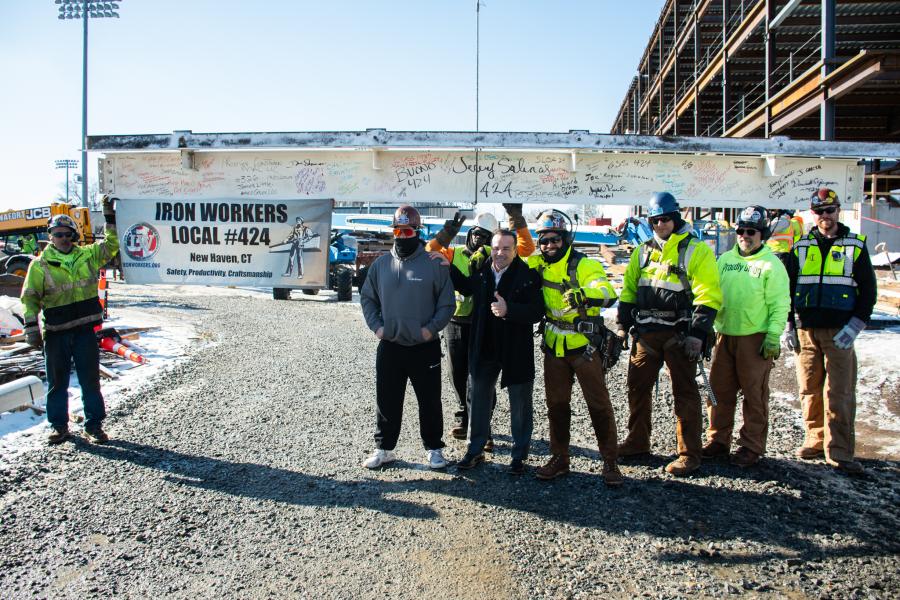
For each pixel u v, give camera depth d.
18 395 5.98
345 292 17.91
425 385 4.73
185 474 4.68
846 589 3.14
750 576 3.27
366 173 7.29
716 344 4.95
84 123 26.70
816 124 22.11
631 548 3.56
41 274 5.18
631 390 4.92
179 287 22.86
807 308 4.84
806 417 5.01
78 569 3.36
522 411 4.62
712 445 4.99
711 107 28.55
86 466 4.84
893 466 4.80
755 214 4.68
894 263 17.05
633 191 7.32
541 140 7.07
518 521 3.90
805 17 17.94
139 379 7.63
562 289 4.39
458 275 5.12
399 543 3.62
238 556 3.49
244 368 8.41
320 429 5.77
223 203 6.89
